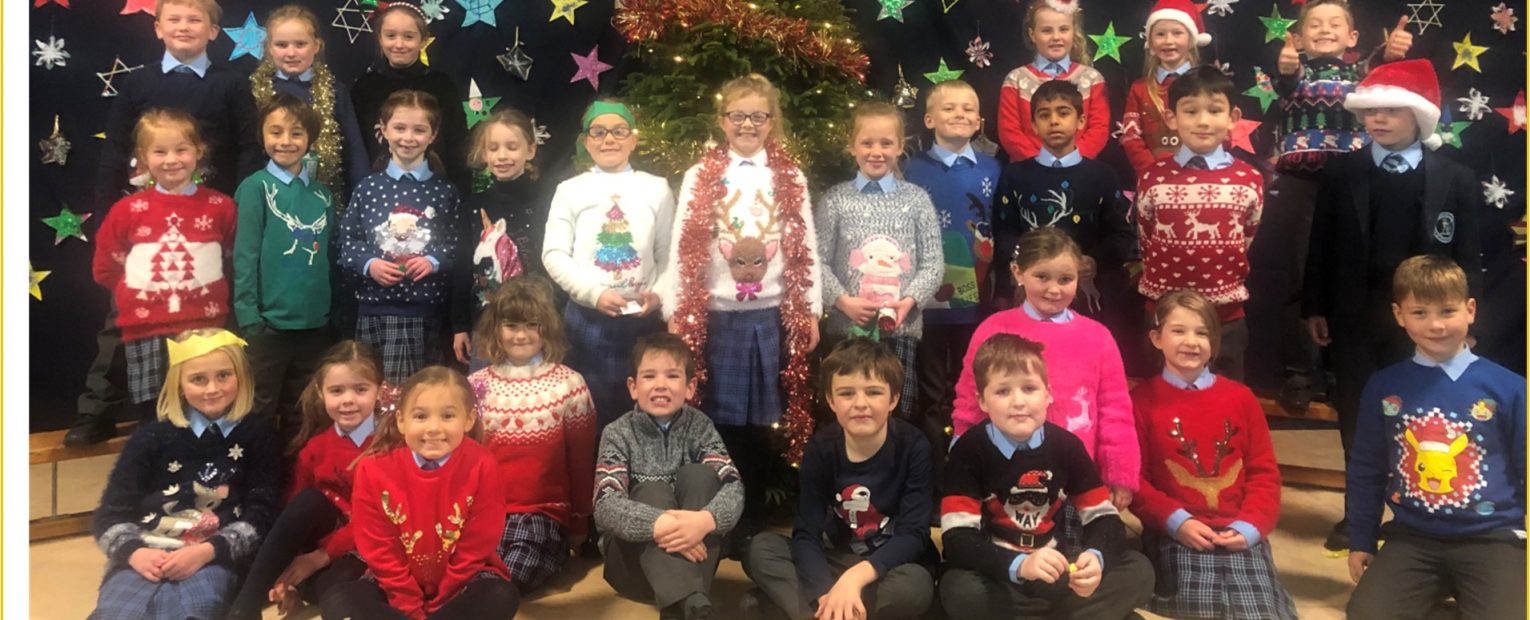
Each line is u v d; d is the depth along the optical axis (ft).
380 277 10.08
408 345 10.34
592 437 9.70
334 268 10.68
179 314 10.09
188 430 8.52
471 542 8.02
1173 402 9.02
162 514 8.43
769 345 9.83
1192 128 10.34
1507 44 12.69
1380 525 8.79
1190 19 11.89
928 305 10.84
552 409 9.37
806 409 9.93
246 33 12.55
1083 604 7.83
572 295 9.89
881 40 13.38
